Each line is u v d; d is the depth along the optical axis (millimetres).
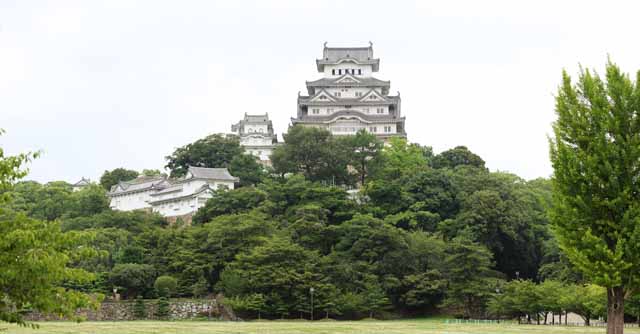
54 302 25906
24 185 155375
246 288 105500
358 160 158750
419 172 142125
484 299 107688
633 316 91750
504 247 126438
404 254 113188
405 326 82938
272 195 135125
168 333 63562
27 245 25047
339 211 130375
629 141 40406
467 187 139625
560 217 42531
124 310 102750
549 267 115875
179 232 123188
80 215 142500
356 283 109812
